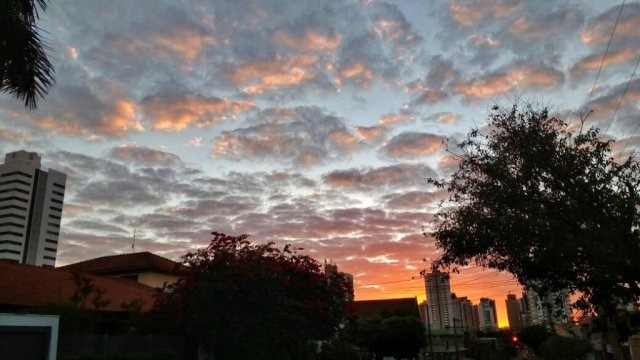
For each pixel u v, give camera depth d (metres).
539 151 13.61
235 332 18.44
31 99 10.15
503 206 13.88
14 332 11.98
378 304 73.50
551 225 13.14
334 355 29.66
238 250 20.45
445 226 14.97
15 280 20.23
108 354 16.34
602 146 13.57
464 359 88.56
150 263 31.03
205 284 18.52
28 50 9.77
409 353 53.72
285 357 21.27
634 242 12.54
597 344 59.69
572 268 13.30
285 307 20.53
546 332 86.69
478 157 14.70
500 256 14.55
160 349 18.05
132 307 20.48
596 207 13.09
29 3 9.62
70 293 21.09
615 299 14.74
